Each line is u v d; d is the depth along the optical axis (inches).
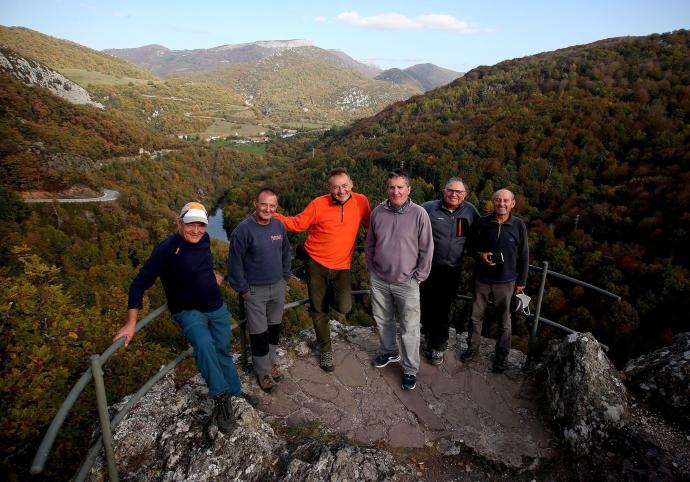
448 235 128.0
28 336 275.1
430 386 126.0
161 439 98.3
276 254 114.3
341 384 126.5
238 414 100.0
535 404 118.0
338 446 97.1
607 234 1649.9
